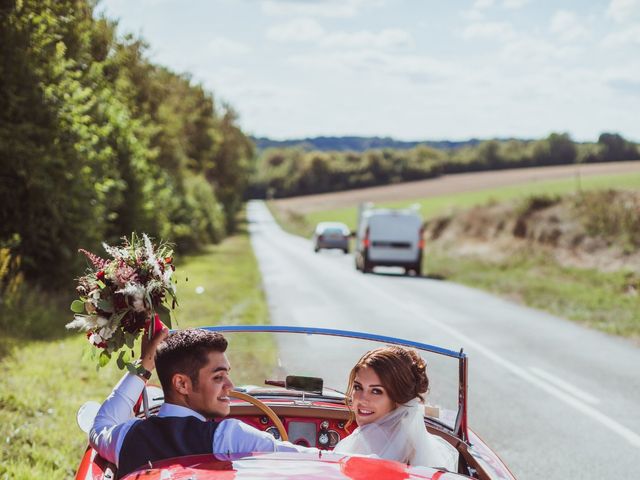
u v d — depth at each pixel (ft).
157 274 11.13
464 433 13.94
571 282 94.99
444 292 80.38
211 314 50.80
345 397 15.25
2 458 19.90
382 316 58.03
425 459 11.82
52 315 44.39
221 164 273.75
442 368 13.85
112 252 11.28
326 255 157.38
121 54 87.20
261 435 10.76
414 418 11.94
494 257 131.64
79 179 52.80
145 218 77.46
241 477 9.41
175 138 126.93
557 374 38.65
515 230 143.43
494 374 38.17
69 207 52.60
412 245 105.09
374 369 11.80
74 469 19.94
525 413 30.63
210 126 210.59
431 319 57.72
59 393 27.53
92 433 10.96
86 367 32.19
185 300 57.98
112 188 62.49
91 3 80.23
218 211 204.44
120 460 10.34
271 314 56.59
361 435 11.88
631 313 64.75
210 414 10.62
